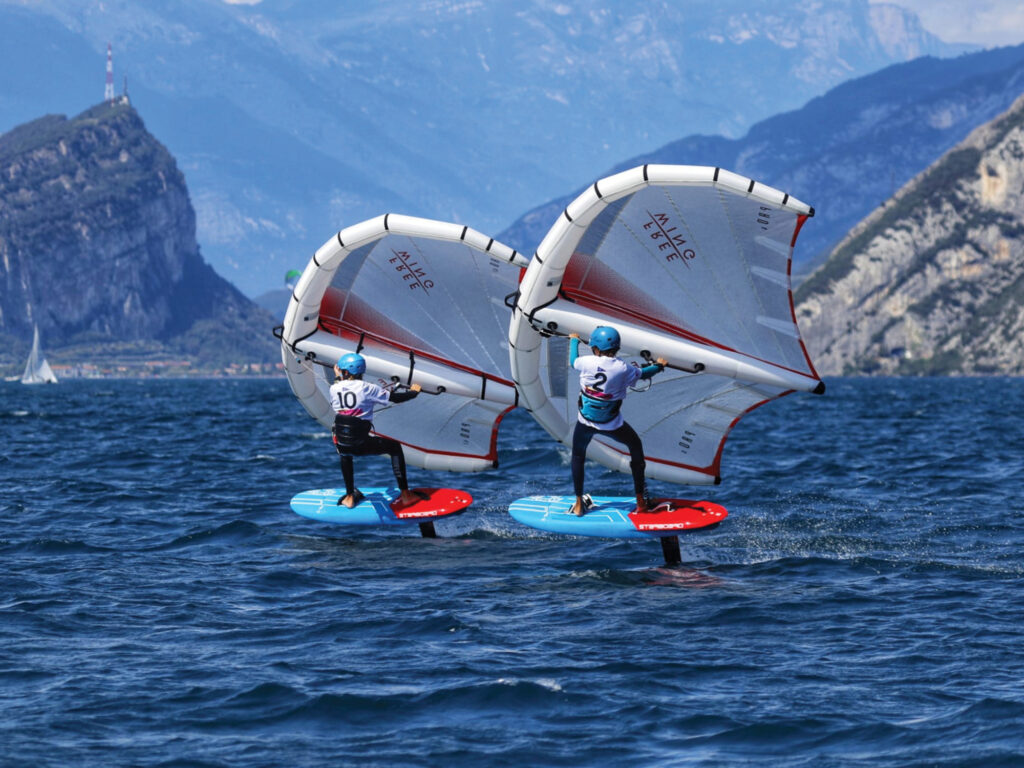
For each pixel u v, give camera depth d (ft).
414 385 172.04
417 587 130.41
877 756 76.84
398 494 165.37
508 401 173.37
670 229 141.59
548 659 99.55
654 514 142.00
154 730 81.56
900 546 156.56
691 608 119.34
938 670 95.76
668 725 83.15
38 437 374.43
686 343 145.38
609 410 139.74
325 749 78.28
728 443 354.33
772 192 134.31
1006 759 75.31
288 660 99.04
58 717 83.87
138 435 387.96
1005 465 270.87
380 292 172.35
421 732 81.66
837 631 109.40
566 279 148.56
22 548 153.17
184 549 155.02
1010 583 130.82
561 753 77.92
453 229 159.94
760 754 77.61
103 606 118.93
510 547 157.79
